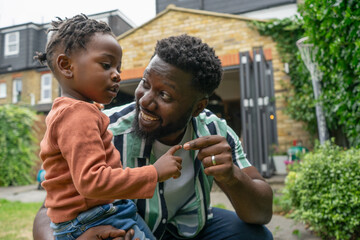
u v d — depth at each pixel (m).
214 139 1.24
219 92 9.52
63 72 1.22
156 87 1.23
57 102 1.20
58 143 1.11
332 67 3.72
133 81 7.91
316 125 6.84
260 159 6.16
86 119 1.12
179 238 1.62
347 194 2.74
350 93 3.35
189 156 1.54
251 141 6.30
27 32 17.05
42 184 1.21
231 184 1.33
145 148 1.42
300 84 7.09
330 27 3.23
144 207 1.43
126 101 8.80
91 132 1.11
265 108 6.31
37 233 1.39
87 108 1.16
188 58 1.19
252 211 1.48
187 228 1.58
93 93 1.22
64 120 1.12
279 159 6.78
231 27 7.75
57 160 1.16
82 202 1.15
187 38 1.29
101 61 1.21
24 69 16.44
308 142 6.95
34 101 16.14
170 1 11.12
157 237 1.49
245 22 7.65
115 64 1.26
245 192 1.39
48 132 1.14
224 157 1.23
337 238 2.74
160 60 1.22
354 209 2.74
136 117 1.39
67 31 1.21
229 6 10.07
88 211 1.17
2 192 7.32
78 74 1.20
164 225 1.47
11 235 3.56
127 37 8.38
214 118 1.70
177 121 1.29
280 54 7.32
